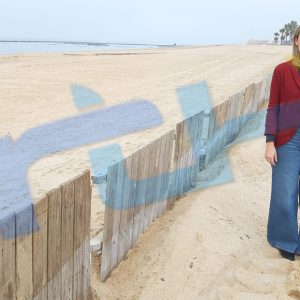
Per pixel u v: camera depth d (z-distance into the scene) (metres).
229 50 57.22
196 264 3.38
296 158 3.59
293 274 3.38
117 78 19.08
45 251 2.28
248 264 3.56
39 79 17.28
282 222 3.71
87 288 2.86
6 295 2.00
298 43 3.41
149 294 3.05
